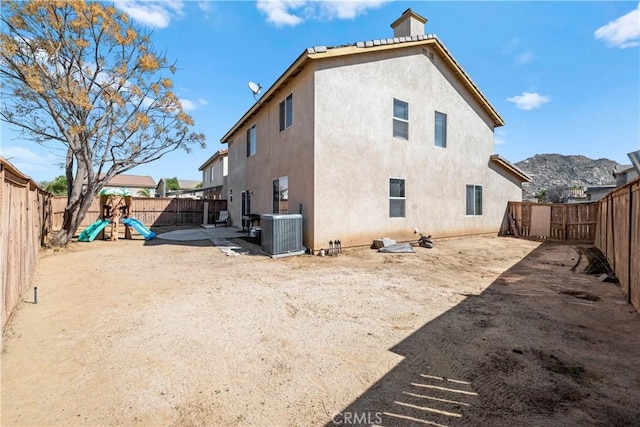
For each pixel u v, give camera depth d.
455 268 7.50
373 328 3.82
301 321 4.04
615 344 3.39
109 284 5.75
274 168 11.73
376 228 9.99
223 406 2.34
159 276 6.38
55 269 7.02
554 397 2.45
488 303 4.82
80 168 10.61
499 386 2.60
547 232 13.72
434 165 11.74
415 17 11.41
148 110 11.95
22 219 4.96
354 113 9.48
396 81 10.51
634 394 2.48
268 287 5.61
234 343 3.38
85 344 3.32
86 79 10.49
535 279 6.43
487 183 14.03
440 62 12.02
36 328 3.73
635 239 4.62
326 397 2.46
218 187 23.77
